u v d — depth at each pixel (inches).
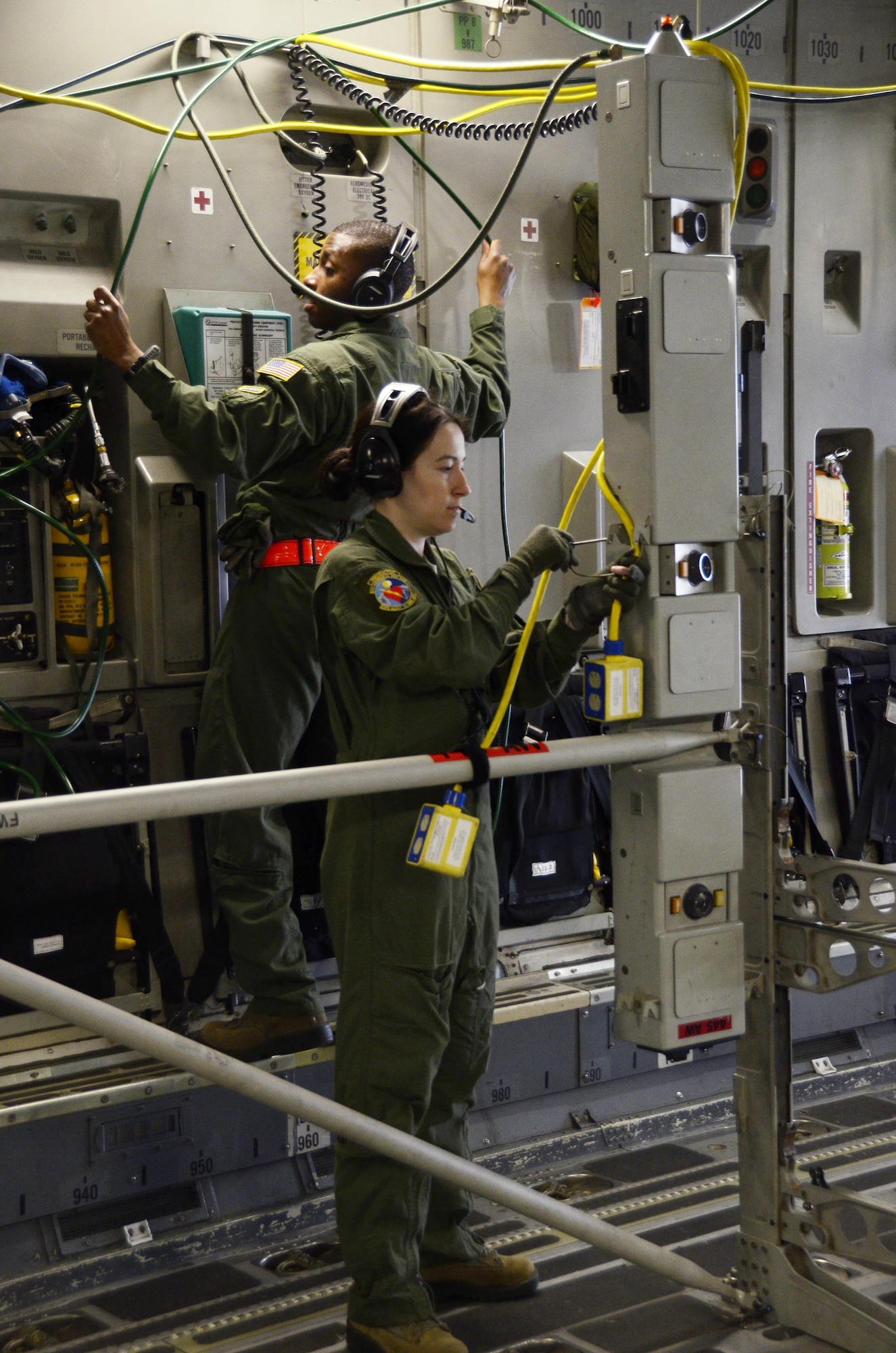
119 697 150.4
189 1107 137.6
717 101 102.8
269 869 141.9
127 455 148.4
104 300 123.7
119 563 152.2
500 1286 121.0
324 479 108.4
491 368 153.9
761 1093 116.7
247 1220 137.7
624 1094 165.5
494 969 115.3
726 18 182.7
